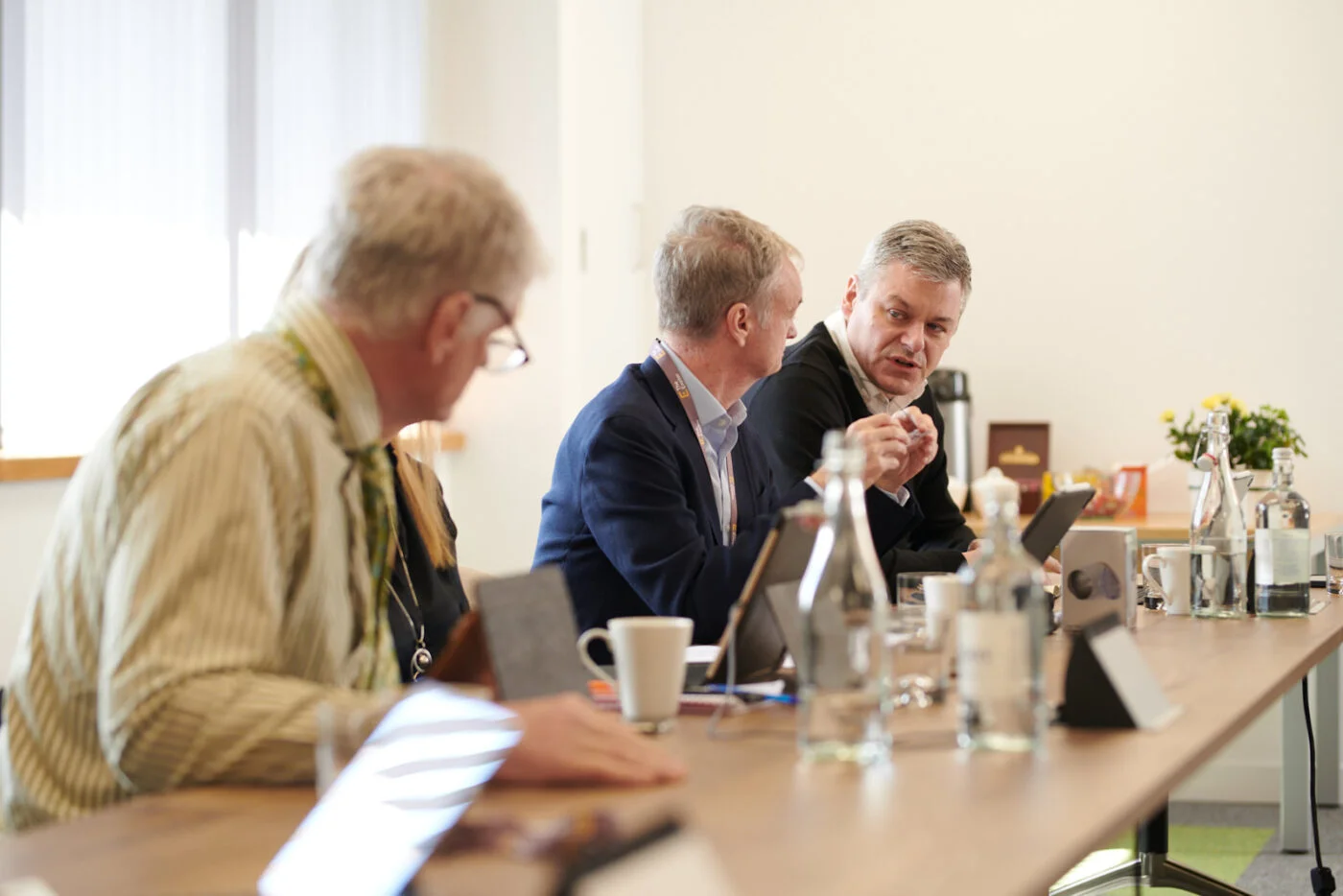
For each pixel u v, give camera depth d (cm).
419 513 201
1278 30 457
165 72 350
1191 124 463
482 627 128
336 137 399
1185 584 229
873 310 294
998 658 128
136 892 88
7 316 312
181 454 128
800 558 156
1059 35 472
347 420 142
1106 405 470
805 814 105
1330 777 427
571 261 437
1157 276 466
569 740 115
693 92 494
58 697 136
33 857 96
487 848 83
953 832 101
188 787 119
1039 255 473
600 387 462
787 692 156
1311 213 456
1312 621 224
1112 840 105
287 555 134
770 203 491
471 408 433
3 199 312
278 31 381
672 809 106
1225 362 462
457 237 136
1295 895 349
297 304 144
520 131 430
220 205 364
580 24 445
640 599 235
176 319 353
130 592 124
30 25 316
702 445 251
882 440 228
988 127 477
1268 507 230
